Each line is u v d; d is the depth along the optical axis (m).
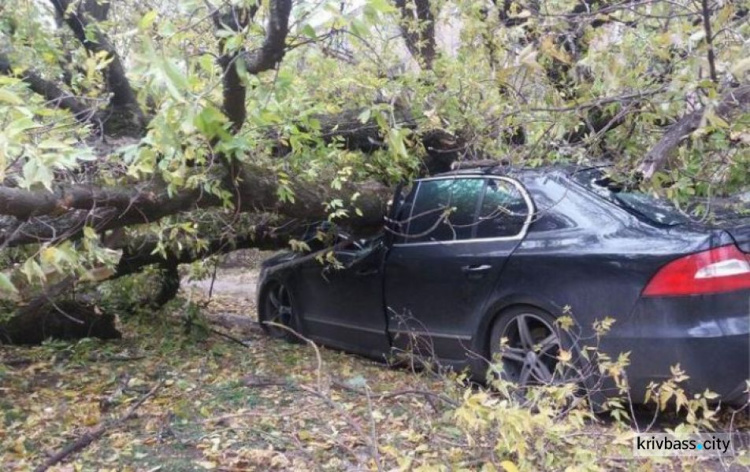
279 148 5.07
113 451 3.77
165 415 4.22
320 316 6.29
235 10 3.32
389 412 4.30
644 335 3.93
